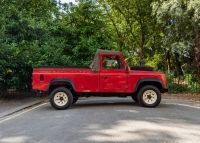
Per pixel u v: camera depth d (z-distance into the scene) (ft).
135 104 33.96
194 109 30.58
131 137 17.61
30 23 40.60
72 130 19.60
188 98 43.01
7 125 22.02
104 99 40.88
